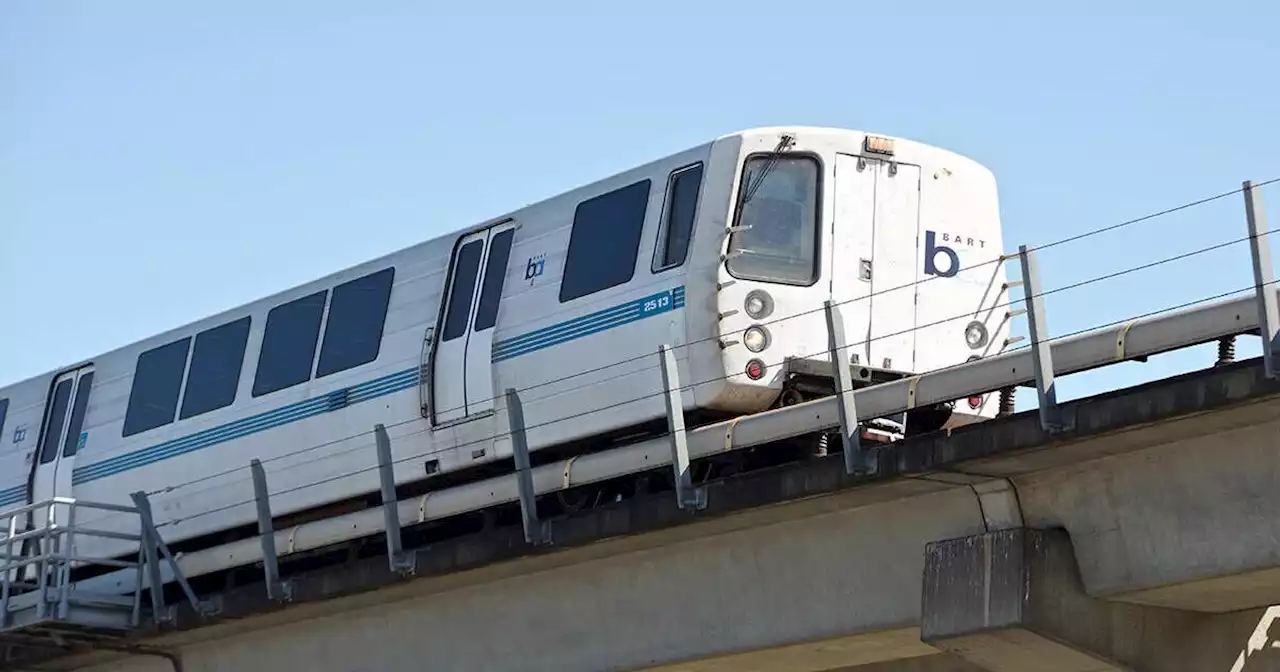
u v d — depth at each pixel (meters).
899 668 39.53
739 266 38.91
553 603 41.00
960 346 40.59
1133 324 29.83
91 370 58.09
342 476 48.03
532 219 44.41
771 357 38.59
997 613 31.89
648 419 39.88
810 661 37.91
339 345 49.09
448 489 41.25
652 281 40.25
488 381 44.06
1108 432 29.80
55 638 49.38
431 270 46.88
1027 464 31.81
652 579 38.81
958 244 41.00
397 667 45.03
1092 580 32.06
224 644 50.09
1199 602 32.66
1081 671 32.97
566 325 42.28
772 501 34.22
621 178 42.19
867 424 37.75
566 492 43.62
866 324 39.47
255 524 51.47
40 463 58.84
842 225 39.69
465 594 43.00
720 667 38.75
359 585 43.00
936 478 32.66
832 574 35.53
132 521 54.94
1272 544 29.53
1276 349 27.75
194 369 54.06
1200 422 29.31
